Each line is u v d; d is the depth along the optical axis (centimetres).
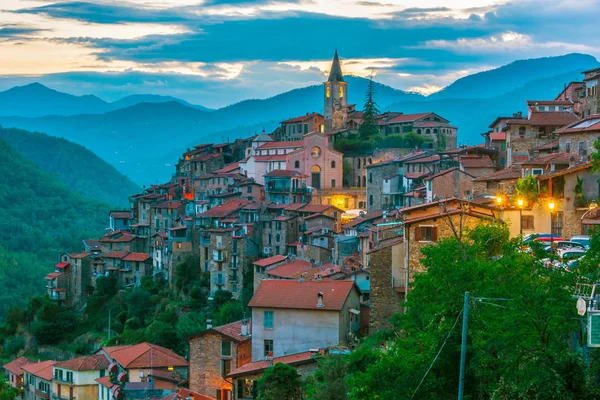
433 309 5409
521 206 8138
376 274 8788
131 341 16100
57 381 13775
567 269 5028
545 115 13975
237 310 15612
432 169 17738
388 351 6050
